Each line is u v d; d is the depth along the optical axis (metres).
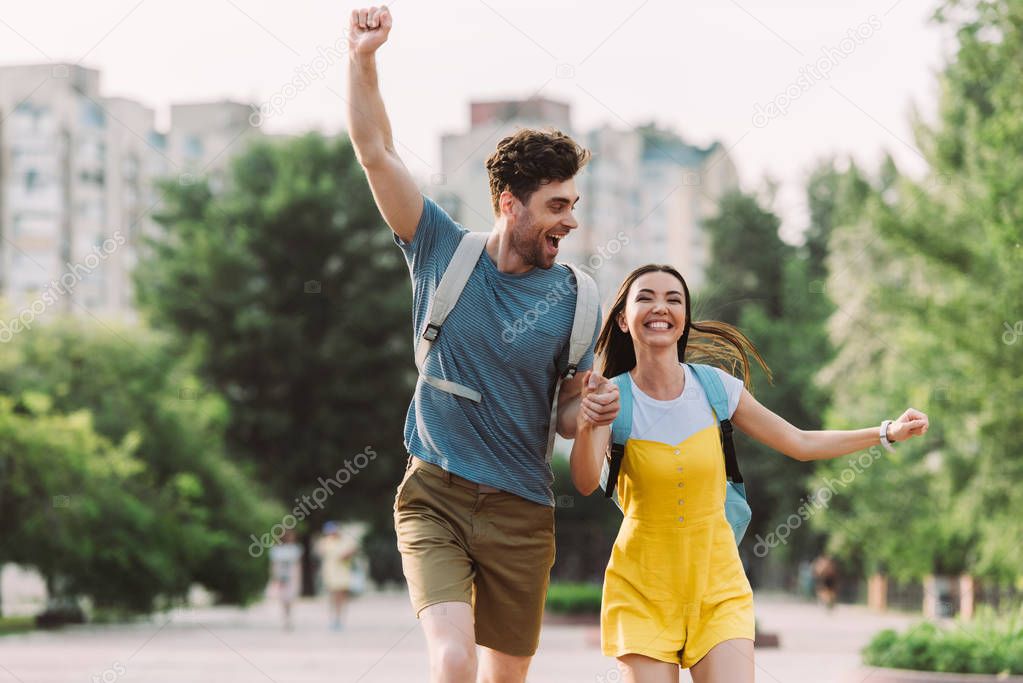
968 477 31.84
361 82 8.21
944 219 30.50
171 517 40.19
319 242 67.38
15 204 118.75
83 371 40.69
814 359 68.00
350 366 66.12
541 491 8.52
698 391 8.84
